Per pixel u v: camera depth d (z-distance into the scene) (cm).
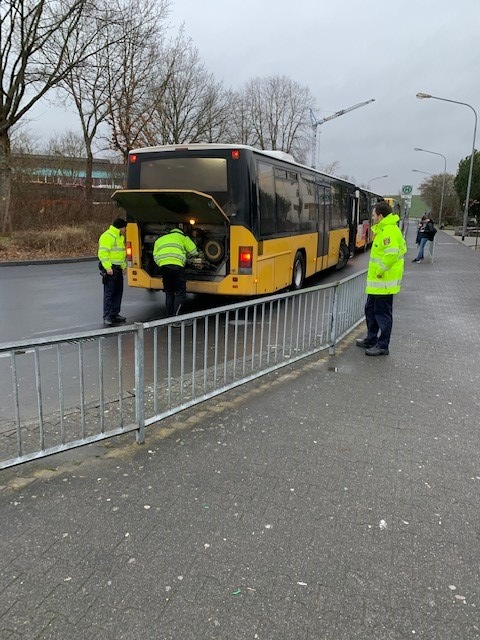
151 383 541
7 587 240
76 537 277
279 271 1003
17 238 1964
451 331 791
